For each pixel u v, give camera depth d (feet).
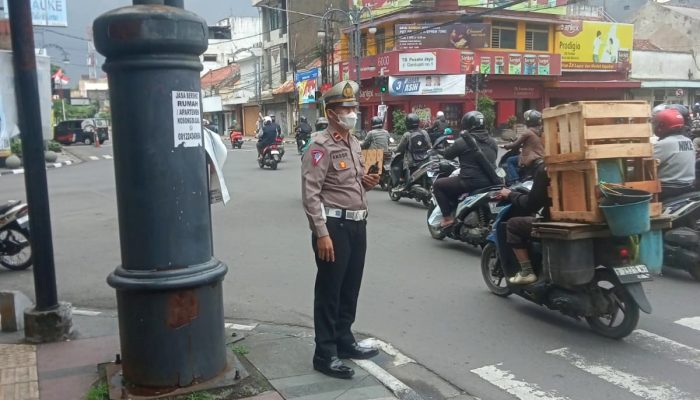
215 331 12.66
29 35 14.85
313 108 134.10
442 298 20.24
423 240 29.22
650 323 17.57
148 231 11.85
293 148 109.60
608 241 15.89
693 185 22.43
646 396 13.06
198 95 12.37
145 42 11.43
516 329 17.34
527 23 112.06
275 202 41.75
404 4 107.96
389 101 107.45
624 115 15.60
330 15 118.42
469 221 25.73
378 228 32.22
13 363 14.15
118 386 12.38
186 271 12.02
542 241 16.92
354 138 14.05
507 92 113.29
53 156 83.05
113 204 42.88
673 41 141.90
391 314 18.66
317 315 13.83
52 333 15.69
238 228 32.63
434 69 100.58
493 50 106.32
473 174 25.95
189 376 12.28
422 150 38.83
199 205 12.34
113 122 12.00
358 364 14.56
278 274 23.27
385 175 46.52
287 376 13.53
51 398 12.32
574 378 14.05
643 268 15.84
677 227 21.63
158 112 11.71
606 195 14.82
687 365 14.66
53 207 41.68
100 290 21.71
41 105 15.71
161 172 11.80
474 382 13.92
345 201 13.48
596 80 121.90
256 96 163.94
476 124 26.27
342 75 117.39
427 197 37.42
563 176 16.19
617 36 123.34
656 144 22.12
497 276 20.62
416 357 15.37
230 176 59.82
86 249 28.35
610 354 15.43
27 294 21.86
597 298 16.26
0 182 60.49
